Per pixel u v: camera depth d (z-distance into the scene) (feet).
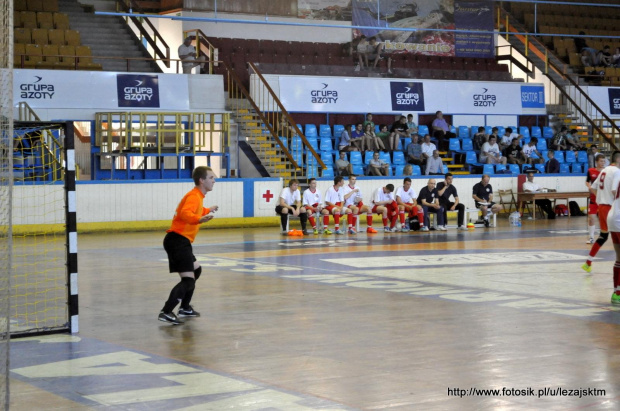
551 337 24.82
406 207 71.26
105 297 33.68
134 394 18.43
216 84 86.43
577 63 113.19
